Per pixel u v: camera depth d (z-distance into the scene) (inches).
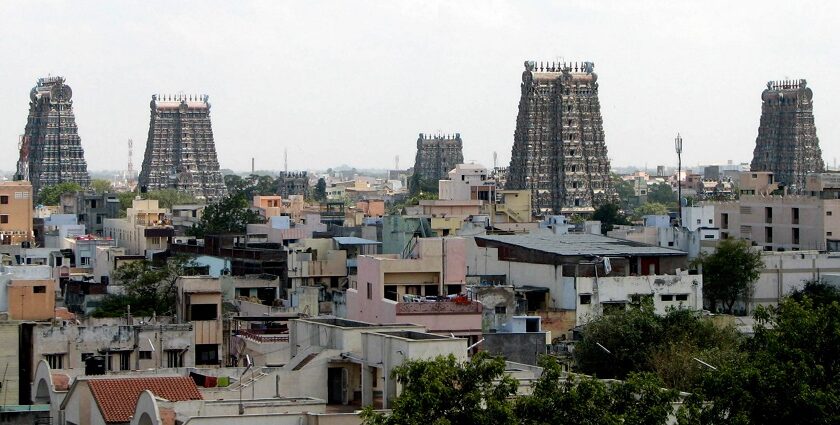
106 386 3742.6
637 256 6973.4
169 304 6786.4
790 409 3914.9
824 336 4192.9
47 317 5777.6
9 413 4025.6
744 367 4010.8
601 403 3617.1
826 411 3902.6
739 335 5767.7
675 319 5757.9
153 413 3417.8
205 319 5866.1
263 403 3659.0
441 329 5472.4
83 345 5231.3
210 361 5659.5
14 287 5743.1
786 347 4101.9
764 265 7711.6
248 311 6870.1
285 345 5039.4
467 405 3479.3
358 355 3909.9
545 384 3646.7
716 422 3848.4
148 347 5295.3
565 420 3570.4
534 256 6811.0
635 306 6013.8
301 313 6387.8
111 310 6786.4
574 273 6496.1
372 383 3833.7
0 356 5059.1
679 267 7076.8
